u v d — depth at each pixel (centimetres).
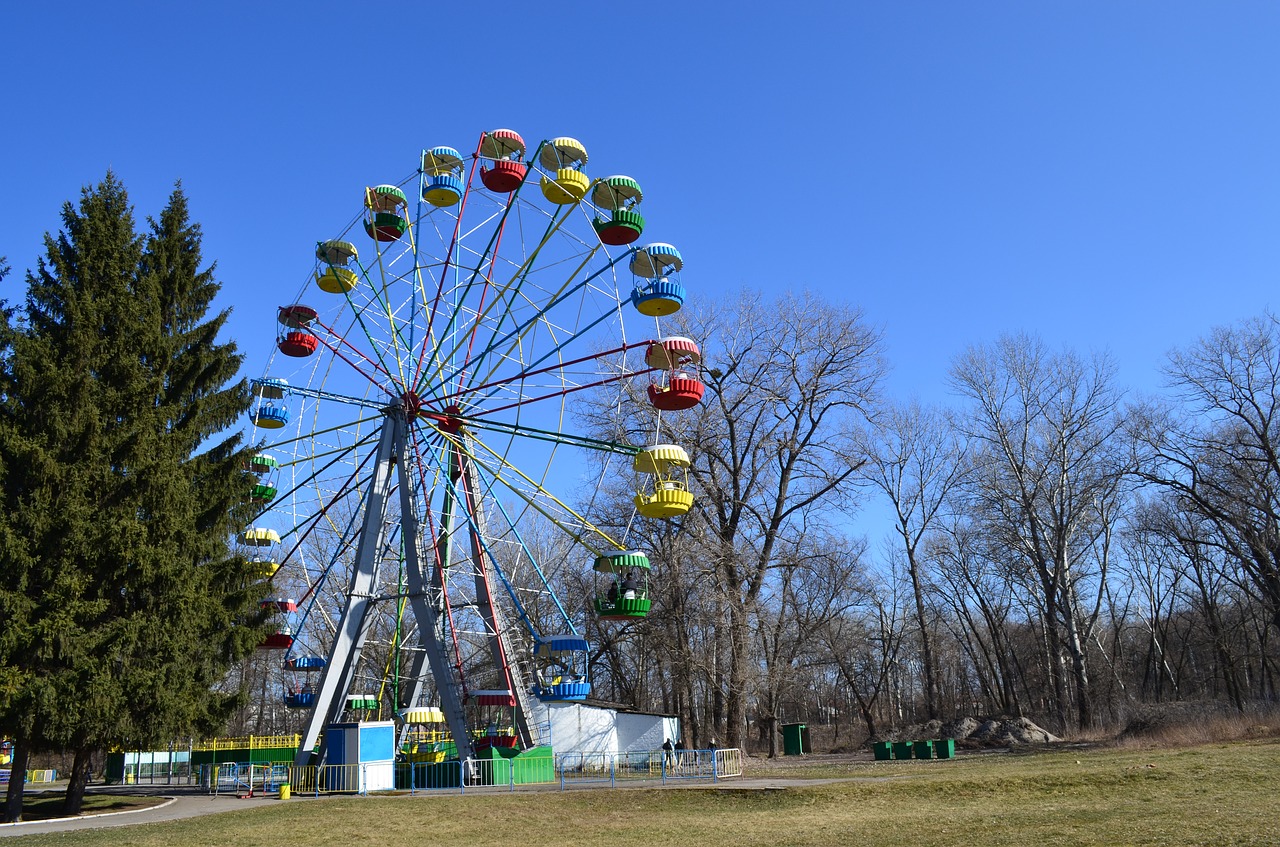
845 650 6047
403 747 3191
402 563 3444
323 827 1964
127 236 2562
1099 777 2162
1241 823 1405
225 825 1994
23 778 2167
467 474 3122
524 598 4969
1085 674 4466
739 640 3841
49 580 2111
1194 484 4297
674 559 3844
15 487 2161
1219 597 5881
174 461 2400
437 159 3162
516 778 2706
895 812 1958
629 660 5697
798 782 2447
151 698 2158
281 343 3166
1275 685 6266
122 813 2252
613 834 1827
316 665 3166
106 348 2366
